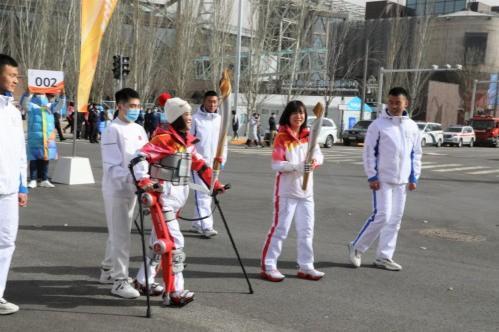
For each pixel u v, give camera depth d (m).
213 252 6.59
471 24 58.19
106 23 11.42
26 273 5.36
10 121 4.11
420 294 5.21
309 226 5.55
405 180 5.95
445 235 8.17
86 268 5.63
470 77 58.03
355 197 12.01
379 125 5.88
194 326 4.11
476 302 5.03
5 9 42.50
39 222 7.86
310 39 50.97
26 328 3.95
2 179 4.02
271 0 35.03
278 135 5.46
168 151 4.46
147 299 4.27
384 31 57.19
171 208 4.50
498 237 8.15
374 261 6.27
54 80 11.03
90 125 25.38
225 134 4.74
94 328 4.00
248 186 13.10
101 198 10.13
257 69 34.38
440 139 39.53
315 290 5.20
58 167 11.86
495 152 34.72
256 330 4.09
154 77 41.81
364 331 4.18
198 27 40.38
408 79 51.72
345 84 52.19
